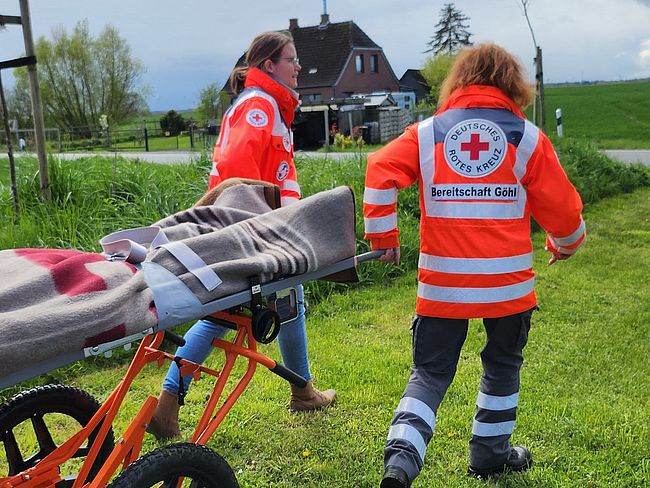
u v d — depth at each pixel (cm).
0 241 549
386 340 501
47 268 213
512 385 305
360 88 4838
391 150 288
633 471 322
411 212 809
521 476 318
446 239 283
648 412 375
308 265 247
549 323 525
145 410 230
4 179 782
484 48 293
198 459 223
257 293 234
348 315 559
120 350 475
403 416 281
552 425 362
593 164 1157
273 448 351
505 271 282
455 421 370
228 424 375
